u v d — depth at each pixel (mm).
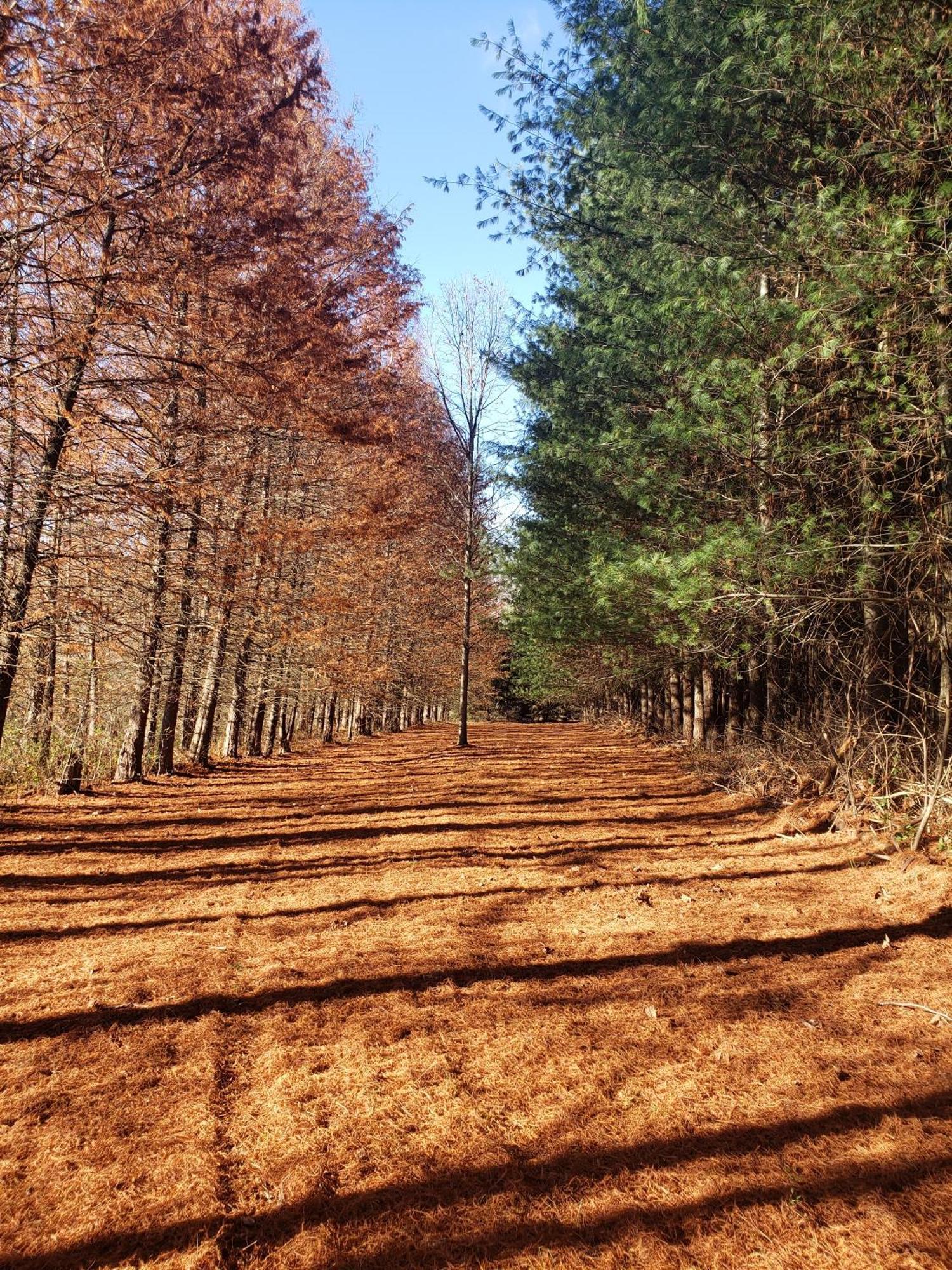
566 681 25203
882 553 7129
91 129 8250
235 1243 2654
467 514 24266
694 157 8688
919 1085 3477
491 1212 2777
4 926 6035
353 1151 3170
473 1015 4398
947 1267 2406
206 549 12734
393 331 15945
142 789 13609
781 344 7250
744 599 7496
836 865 7266
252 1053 4008
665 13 8484
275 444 15477
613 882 7246
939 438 6371
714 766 13625
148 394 10141
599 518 13023
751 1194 2814
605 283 11234
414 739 30359
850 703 8938
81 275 8453
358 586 21656
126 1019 4406
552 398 13297
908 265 5910
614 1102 3494
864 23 6195
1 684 9516
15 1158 3119
